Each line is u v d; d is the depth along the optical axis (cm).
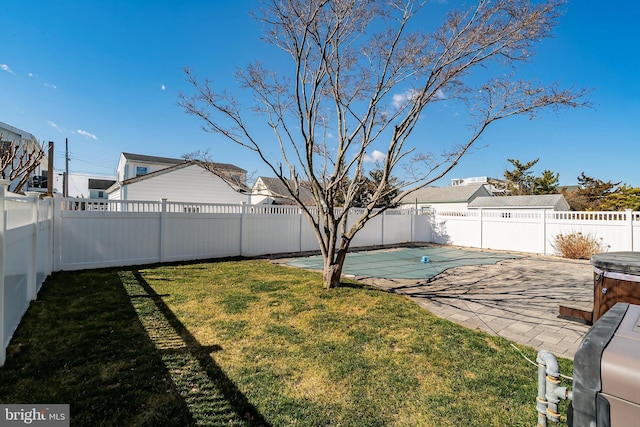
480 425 212
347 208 574
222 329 370
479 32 443
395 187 582
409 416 221
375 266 876
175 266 767
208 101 554
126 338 338
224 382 259
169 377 264
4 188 276
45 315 400
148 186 1599
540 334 382
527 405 233
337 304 470
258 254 1002
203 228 891
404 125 523
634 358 75
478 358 308
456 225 1401
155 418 212
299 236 1100
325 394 246
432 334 365
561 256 1076
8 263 311
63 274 645
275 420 215
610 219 1006
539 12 410
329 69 541
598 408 79
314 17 466
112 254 745
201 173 1744
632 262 344
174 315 412
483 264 915
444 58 493
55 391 239
